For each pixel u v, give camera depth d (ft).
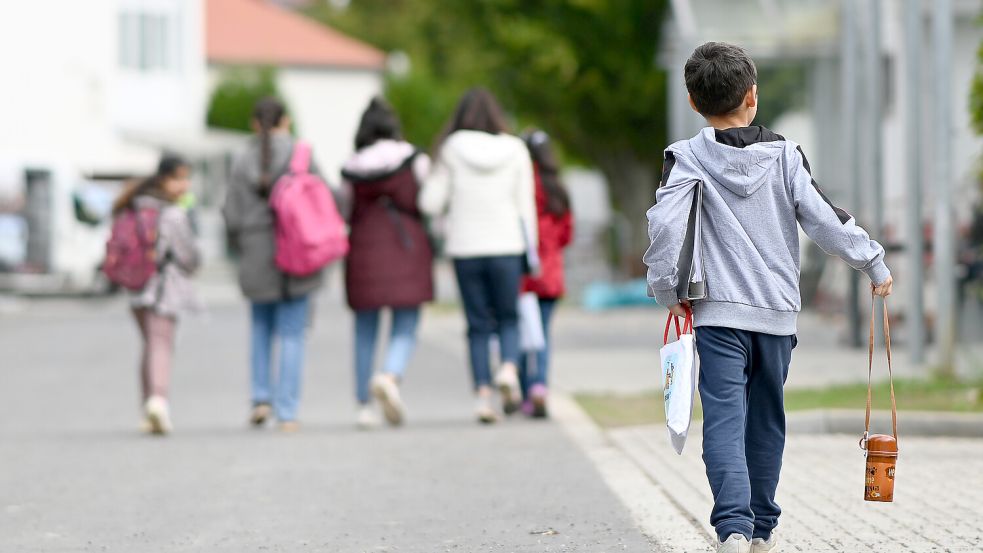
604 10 280.72
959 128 155.33
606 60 285.43
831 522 58.65
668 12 277.85
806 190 46.06
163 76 376.27
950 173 111.65
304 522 62.03
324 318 223.51
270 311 96.84
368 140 95.50
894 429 47.65
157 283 95.81
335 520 62.44
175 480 74.02
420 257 95.14
